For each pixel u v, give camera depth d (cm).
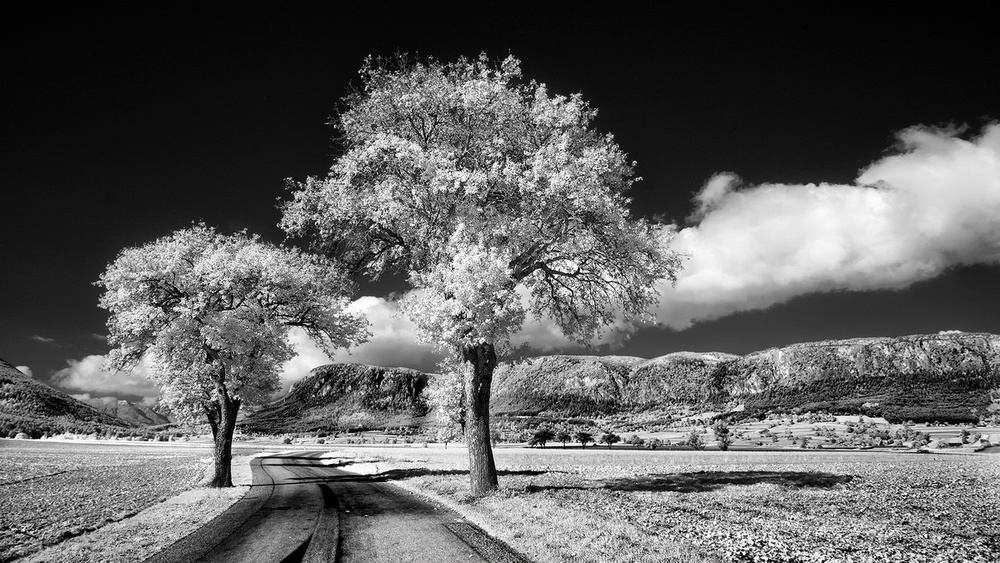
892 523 1470
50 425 14688
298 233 1998
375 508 1619
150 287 2666
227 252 2772
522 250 1900
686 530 1231
